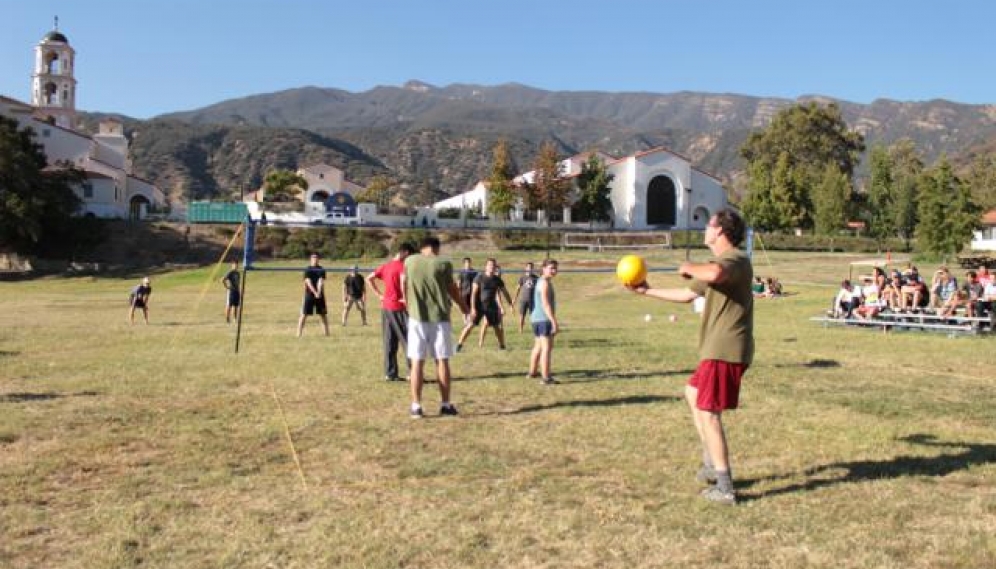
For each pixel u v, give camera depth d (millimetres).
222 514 5309
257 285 44281
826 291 33188
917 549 4680
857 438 7395
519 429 7781
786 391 9953
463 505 5480
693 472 6262
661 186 86375
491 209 79000
